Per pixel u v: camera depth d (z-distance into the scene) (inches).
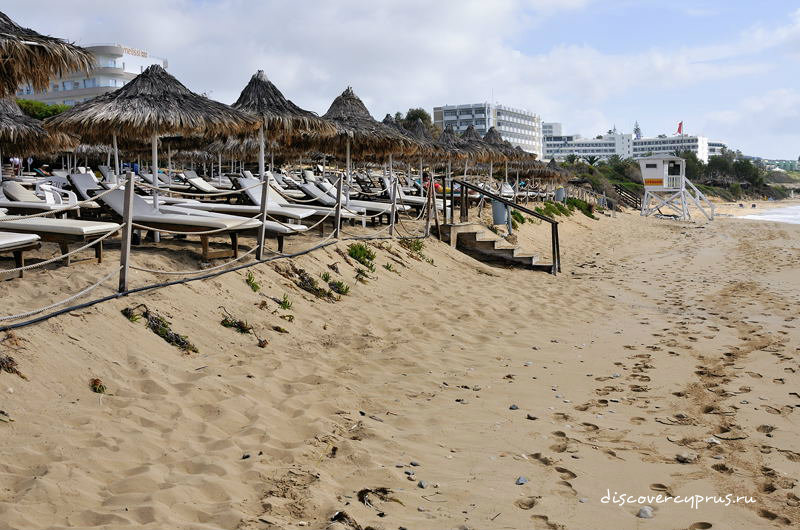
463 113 5506.9
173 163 1525.6
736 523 144.7
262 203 341.7
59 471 141.3
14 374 176.1
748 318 382.6
